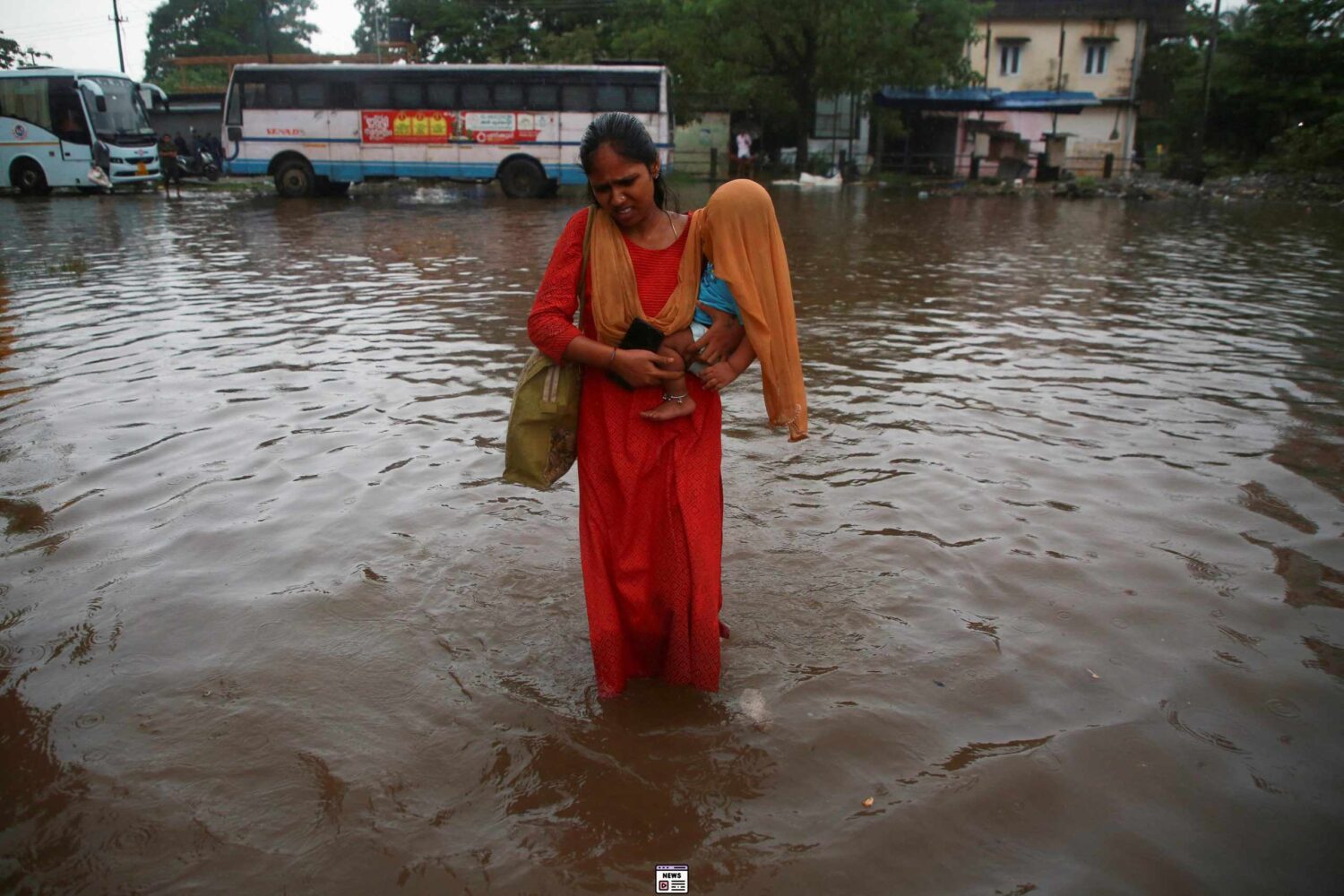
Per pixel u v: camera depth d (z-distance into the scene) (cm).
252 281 1034
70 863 212
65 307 870
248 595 328
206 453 466
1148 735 255
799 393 272
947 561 353
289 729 257
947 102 3600
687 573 264
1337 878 208
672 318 254
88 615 315
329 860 212
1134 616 316
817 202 2456
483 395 570
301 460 457
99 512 396
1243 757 247
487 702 270
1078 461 460
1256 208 2305
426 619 313
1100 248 1401
